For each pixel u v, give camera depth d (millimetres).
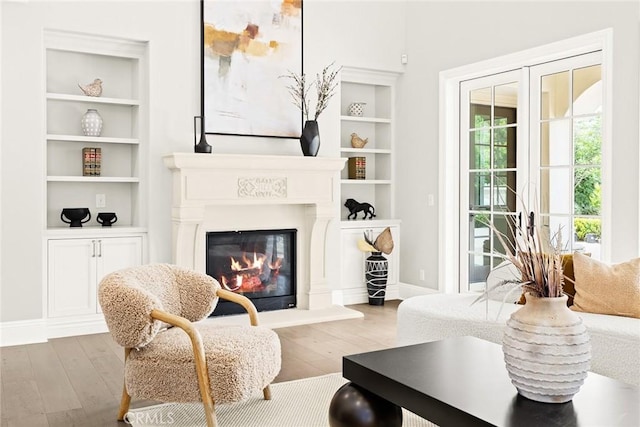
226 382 2646
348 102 6391
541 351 1981
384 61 6055
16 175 4348
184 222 4746
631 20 4098
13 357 4043
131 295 2691
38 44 4406
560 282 2018
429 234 5898
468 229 5621
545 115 4844
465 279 5656
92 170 4895
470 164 5594
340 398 2383
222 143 5176
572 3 4496
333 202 5504
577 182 4594
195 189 4777
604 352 2939
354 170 6254
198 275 3236
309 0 5586
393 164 6340
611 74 4227
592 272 3396
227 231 5160
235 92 5191
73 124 4984
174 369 2670
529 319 2029
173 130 4953
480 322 3295
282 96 5414
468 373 2318
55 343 4410
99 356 4078
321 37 5656
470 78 5523
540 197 4875
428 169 5898
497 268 3938
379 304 5918
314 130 5324
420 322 3621
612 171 4234
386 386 2275
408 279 6199
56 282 4562
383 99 6414
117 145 5176
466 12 5430
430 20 5844
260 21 5309
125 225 5215
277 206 5422
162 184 4914
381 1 6023
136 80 5035
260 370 2816
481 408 1965
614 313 3264
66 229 4594
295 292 5543
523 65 4961
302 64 5523
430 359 2508
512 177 5129
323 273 5547
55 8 4473
